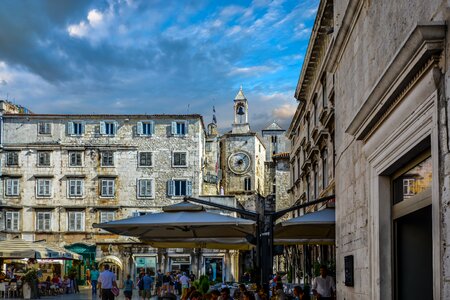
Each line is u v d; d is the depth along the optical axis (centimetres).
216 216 1708
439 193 644
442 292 629
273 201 9388
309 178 3931
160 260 5500
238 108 9294
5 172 6059
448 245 613
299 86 3762
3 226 5953
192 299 1456
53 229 6012
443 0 636
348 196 1320
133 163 6147
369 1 1072
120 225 1706
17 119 6147
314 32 2814
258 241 1567
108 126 6191
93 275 4419
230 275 6047
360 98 1168
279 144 10200
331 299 1695
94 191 6084
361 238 1148
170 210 1788
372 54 1045
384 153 934
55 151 6125
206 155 7562
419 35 641
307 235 2000
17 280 3934
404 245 930
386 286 966
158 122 6209
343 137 1399
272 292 1869
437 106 654
